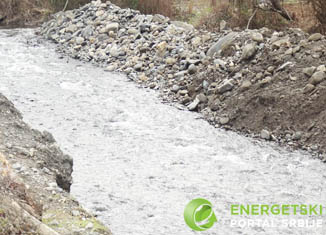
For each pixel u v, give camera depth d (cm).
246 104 1098
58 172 590
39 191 532
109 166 883
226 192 802
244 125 1067
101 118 1102
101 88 1298
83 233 480
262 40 1243
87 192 789
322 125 988
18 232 385
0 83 1298
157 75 1353
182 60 1359
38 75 1383
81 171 859
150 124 1081
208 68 1252
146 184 823
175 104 1203
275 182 839
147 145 974
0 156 488
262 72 1160
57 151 627
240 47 1279
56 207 512
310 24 1531
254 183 834
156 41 1491
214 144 991
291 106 1043
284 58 1157
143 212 736
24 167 564
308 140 983
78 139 991
